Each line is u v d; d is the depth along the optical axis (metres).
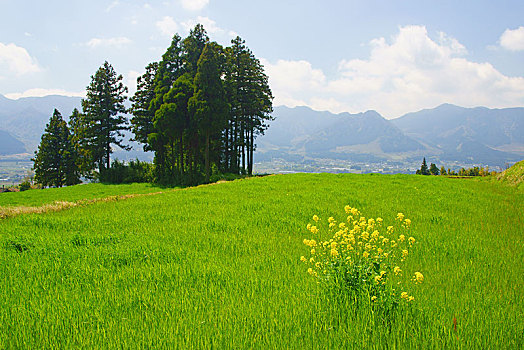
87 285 5.51
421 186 22.98
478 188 23.36
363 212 12.98
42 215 12.43
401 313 4.28
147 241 8.29
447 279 6.04
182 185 41.84
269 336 3.87
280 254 7.54
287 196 16.84
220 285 5.55
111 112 55.03
